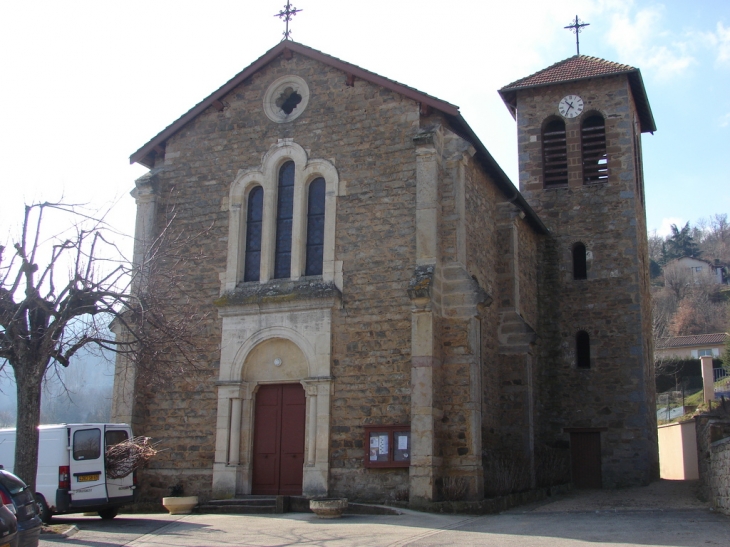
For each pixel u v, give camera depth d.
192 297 19.09
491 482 17.08
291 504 16.39
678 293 77.12
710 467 17.08
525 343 20.31
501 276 20.97
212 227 19.39
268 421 17.95
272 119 19.42
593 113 27.58
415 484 15.72
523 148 27.91
